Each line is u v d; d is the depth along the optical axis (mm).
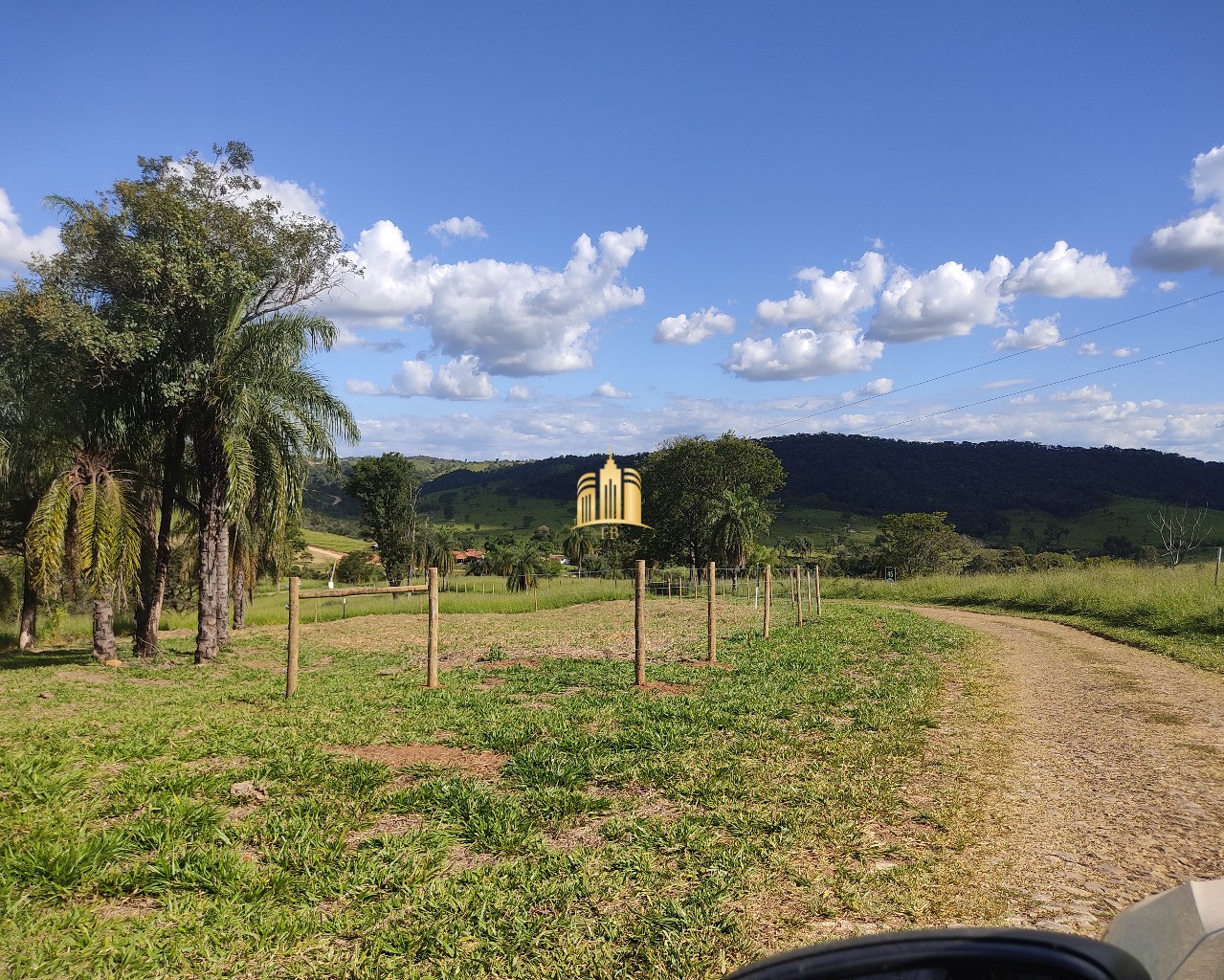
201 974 4062
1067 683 13539
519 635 25297
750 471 73875
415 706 11570
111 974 4000
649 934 4418
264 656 21203
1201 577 27438
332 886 5020
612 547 84000
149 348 17703
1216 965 1399
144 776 7340
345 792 7027
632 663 16172
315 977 4039
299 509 21547
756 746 8672
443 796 6836
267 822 6164
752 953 4207
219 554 22984
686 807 6668
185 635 30516
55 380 17844
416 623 33000
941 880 5168
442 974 4051
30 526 17844
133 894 5012
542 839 5914
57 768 7738
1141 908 1835
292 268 20188
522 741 9047
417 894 4922
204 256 18328
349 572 77812
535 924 4543
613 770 7773
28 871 5086
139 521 19141
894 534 69625
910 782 7418
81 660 20469
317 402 20828
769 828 6102
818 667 14961
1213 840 5938
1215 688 13055
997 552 79688
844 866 5375
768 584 20453
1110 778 7629
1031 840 5918
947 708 11117
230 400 18906
